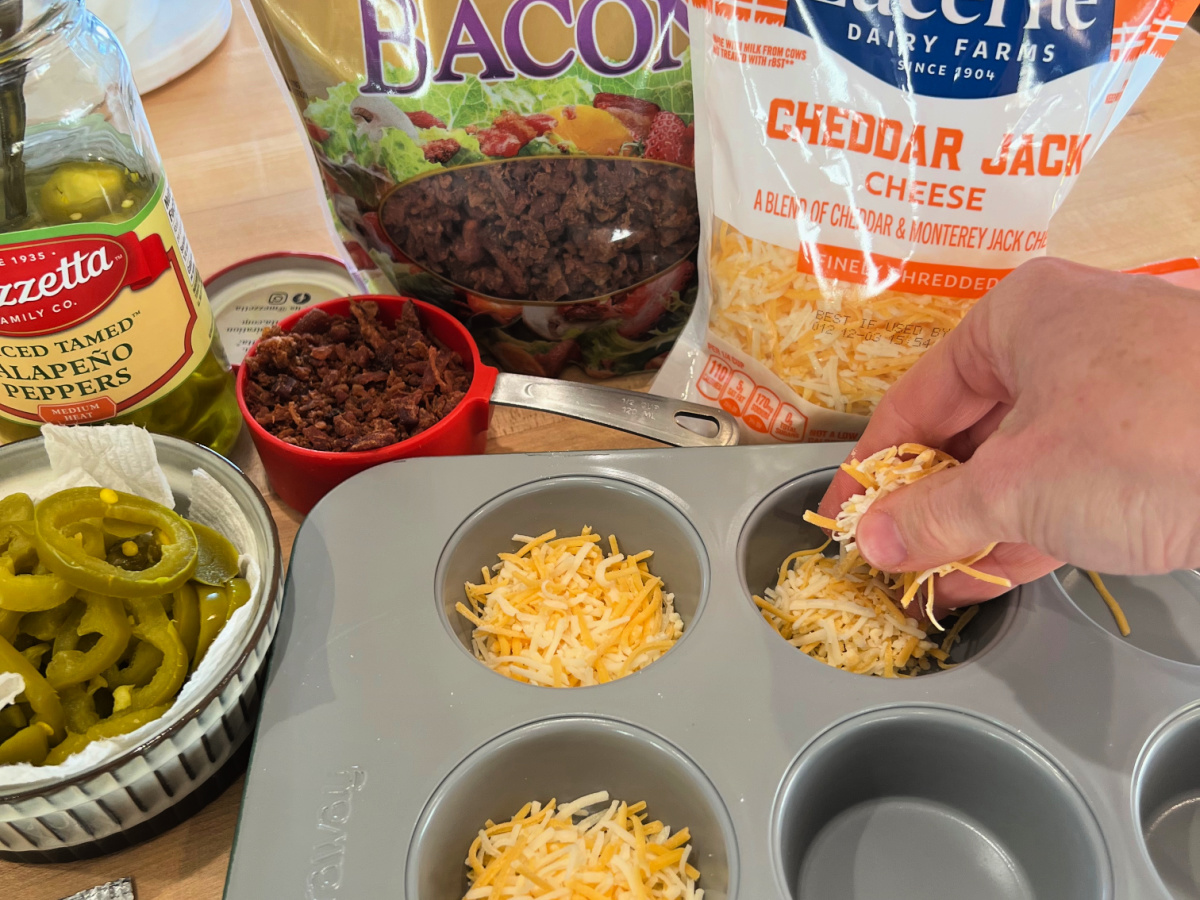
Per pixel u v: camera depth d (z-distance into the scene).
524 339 0.30
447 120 0.25
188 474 0.22
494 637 0.24
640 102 0.25
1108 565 0.17
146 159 0.24
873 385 0.26
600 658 0.23
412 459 0.25
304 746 0.20
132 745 0.18
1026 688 0.21
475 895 0.20
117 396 0.24
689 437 0.26
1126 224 0.35
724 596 0.23
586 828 0.21
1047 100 0.23
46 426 0.21
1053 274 0.19
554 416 0.30
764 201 0.25
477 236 0.27
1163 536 0.16
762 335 0.26
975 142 0.23
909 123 0.23
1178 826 0.22
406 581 0.23
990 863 0.22
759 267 0.26
